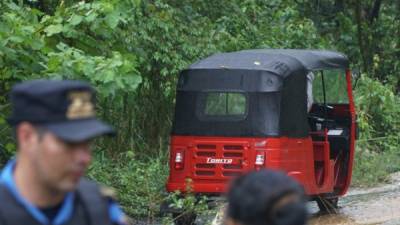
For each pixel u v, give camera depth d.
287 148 21.39
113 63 18.03
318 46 37.69
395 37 47.53
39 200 6.19
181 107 21.98
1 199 6.15
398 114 38.56
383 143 37.06
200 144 21.62
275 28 36.12
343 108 24.98
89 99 6.19
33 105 6.02
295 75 21.86
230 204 5.86
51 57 18.02
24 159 6.15
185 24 30.67
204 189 21.52
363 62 46.50
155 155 28.89
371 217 23.83
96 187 6.59
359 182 30.69
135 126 28.77
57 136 5.97
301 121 22.03
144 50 27.78
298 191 5.77
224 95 21.55
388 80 44.84
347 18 46.88
